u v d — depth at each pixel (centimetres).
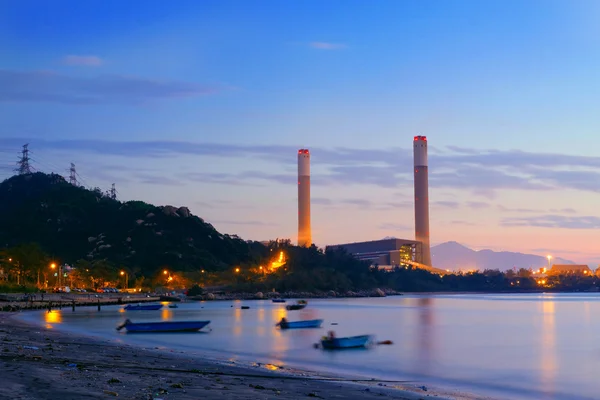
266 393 3191
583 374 5381
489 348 7662
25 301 16625
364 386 4078
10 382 2850
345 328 10950
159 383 3209
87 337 7512
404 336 9438
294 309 19038
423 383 4656
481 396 4106
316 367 5359
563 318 14925
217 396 2934
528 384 4797
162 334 8869
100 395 2667
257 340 8088
